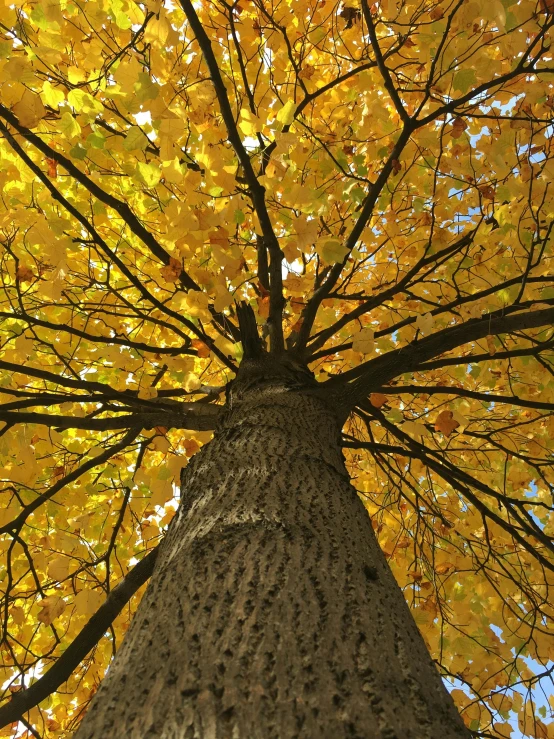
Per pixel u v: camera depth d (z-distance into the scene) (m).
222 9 2.71
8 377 2.85
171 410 2.46
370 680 0.75
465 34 2.28
